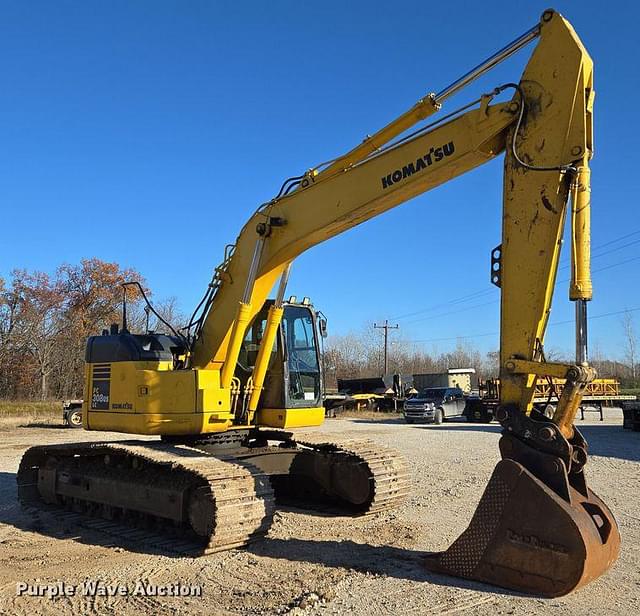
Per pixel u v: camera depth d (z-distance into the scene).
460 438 21.44
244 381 9.03
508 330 5.98
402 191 6.86
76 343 52.00
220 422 8.23
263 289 8.34
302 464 9.84
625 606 5.27
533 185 5.93
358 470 9.08
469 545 5.92
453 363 89.38
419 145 6.70
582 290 5.59
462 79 6.48
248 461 8.08
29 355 52.03
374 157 7.09
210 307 8.69
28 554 7.21
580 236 5.65
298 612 5.18
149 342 8.85
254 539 7.34
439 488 11.17
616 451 16.91
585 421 32.78
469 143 6.30
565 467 5.46
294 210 7.85
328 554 6.96
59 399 49.75
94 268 53.09
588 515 5.48
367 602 5.42
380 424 29.88
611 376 71.75
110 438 20.83
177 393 8.18
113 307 52.41
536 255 5.88
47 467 10.04
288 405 8.97
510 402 5.86
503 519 5.68
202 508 7.19
